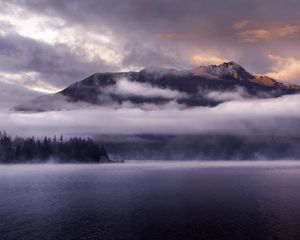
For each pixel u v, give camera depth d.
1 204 104.06
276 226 74.00
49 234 69.69
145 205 100.75
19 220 81.56
